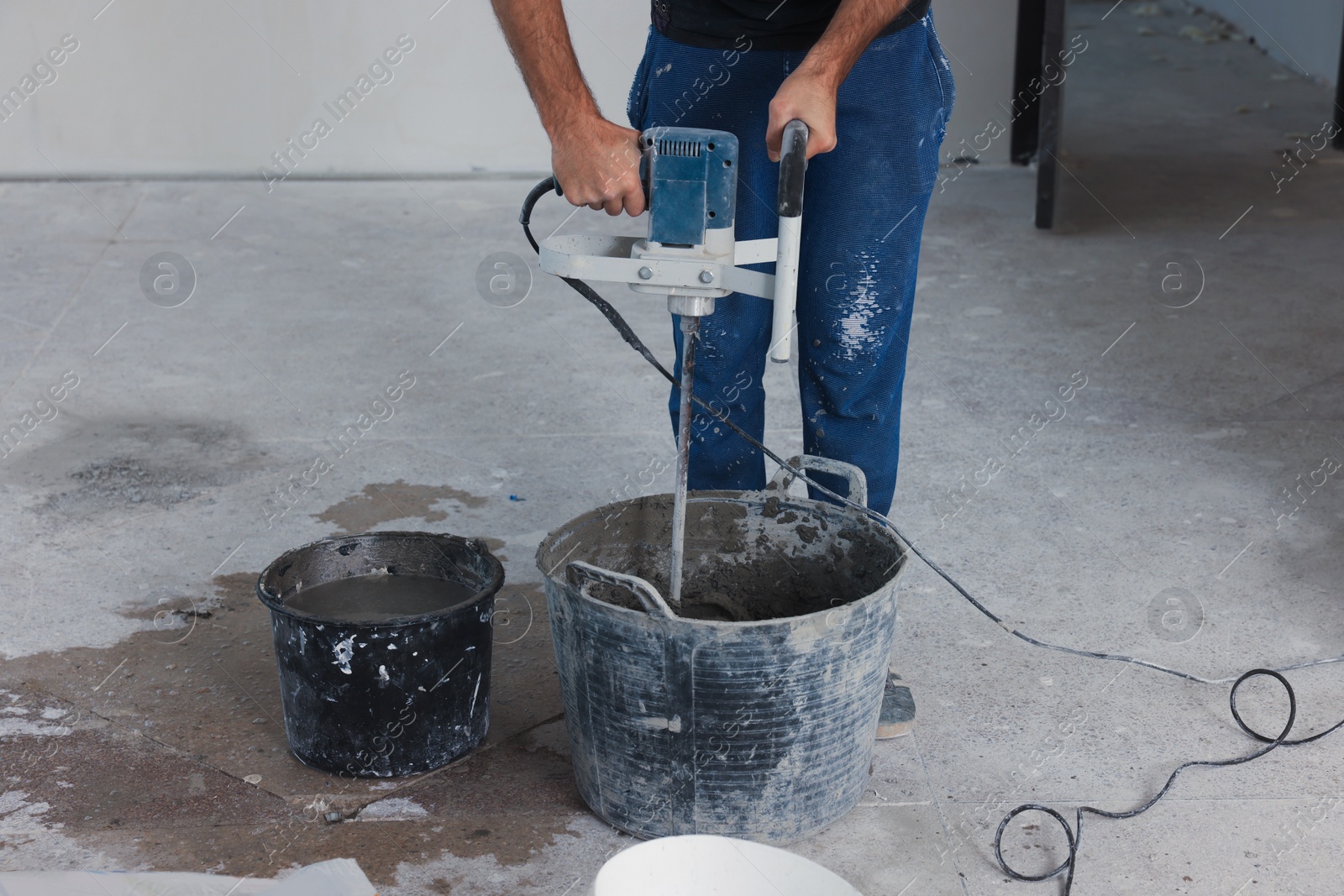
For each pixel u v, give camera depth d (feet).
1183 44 26.63
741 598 5.75
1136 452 8.96
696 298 4.49
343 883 4.51
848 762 5.02
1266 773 5.53
